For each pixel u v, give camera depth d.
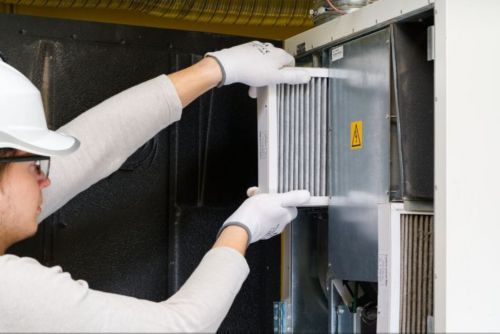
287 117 1.90
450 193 1.51
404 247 1.63
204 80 1.86
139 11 2.49
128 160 2.17
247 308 2.31
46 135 1.57
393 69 1.70
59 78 2.11
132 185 2.18
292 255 2.11
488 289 1.53
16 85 1.55
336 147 1.90
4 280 1.45
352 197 1.82
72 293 1.44
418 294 1.62
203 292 1.51
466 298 1.51
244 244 1.73
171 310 1.46
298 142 1.91
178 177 2.23
